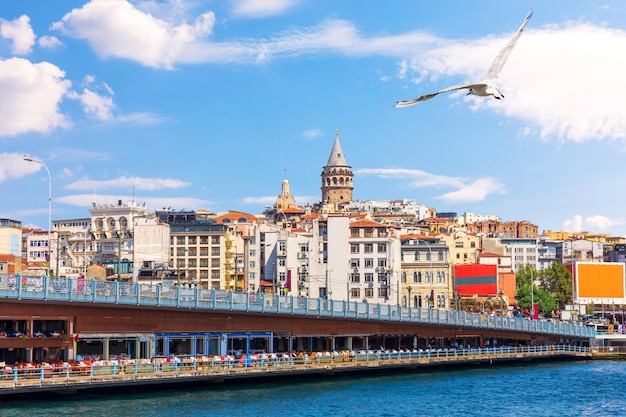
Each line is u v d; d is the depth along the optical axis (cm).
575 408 8981
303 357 10694
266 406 8506
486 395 9894
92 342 9875
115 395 8806
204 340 10688
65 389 8481
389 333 13050
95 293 9100
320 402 8919
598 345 16200
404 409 8644
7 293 8300
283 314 11325
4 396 8319
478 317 14112
